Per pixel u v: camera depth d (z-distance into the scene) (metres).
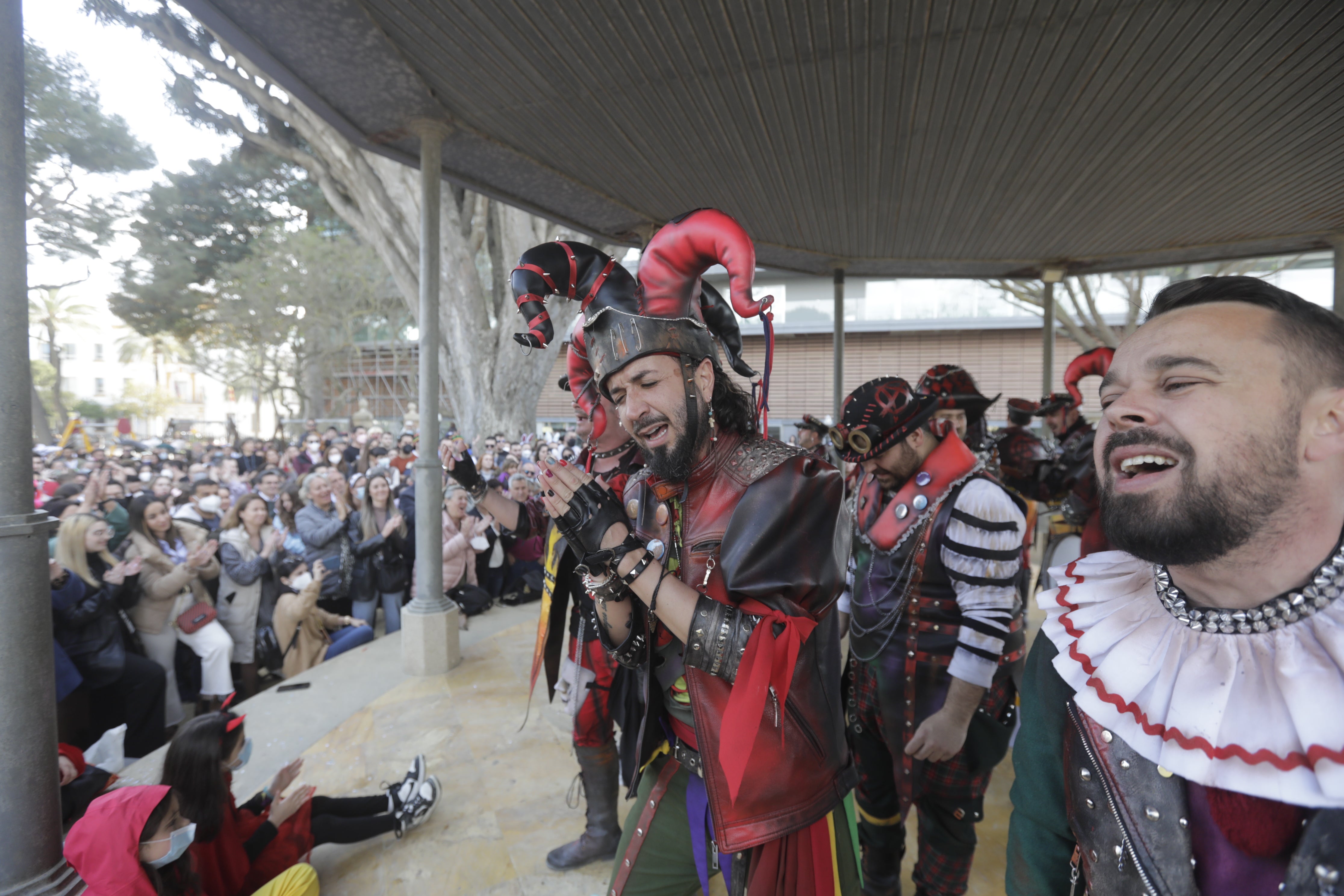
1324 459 0.58
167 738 3.90
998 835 2.46
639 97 3.79
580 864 2.30
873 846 2.02
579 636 2.21
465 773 2.91
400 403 32.81
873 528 1.98
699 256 1.21
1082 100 3.82
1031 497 3.82
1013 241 6.55
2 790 1.45
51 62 14.02
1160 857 0.66
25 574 1.47
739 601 1.16
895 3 3.00
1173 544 0.60
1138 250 6.78
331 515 5.22
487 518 5.64
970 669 1.68
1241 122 4.04
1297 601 0.61
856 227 6.15
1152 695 0.68
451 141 4.21
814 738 1.21
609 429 1.94
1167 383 0.60
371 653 4.41
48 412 29.97
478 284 11.50
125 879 1.60
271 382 28.52
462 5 3.00
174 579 3.98
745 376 1.54
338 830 2.36
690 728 1.33
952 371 2.06
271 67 3.40
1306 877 0.55
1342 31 3.13
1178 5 3.00
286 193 16.50
